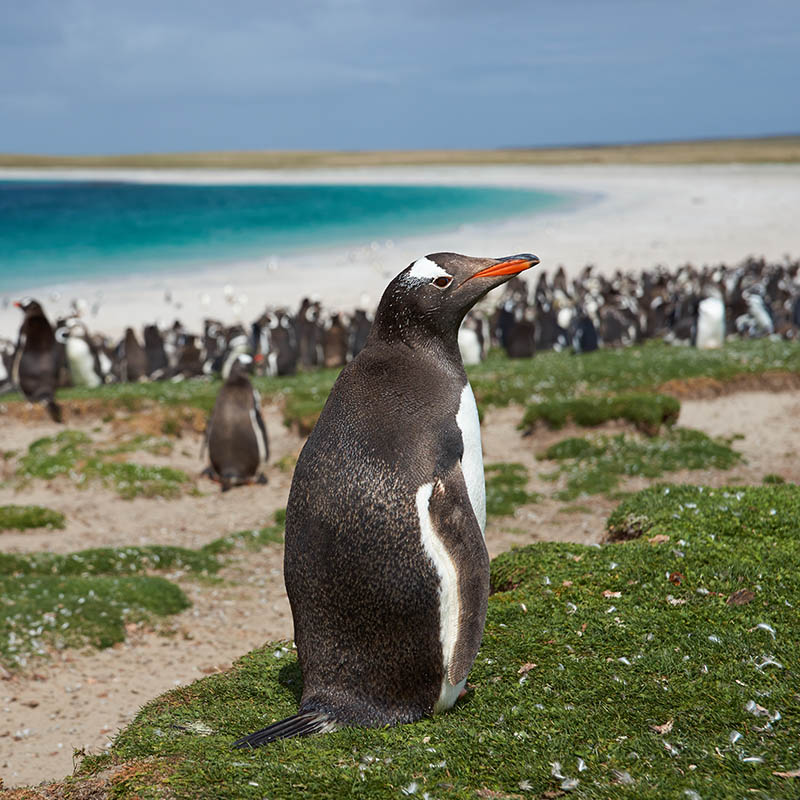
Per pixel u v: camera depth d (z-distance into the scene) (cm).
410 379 216
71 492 506
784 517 280
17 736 280
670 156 7050
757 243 2180
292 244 2369
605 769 198
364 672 211
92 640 324
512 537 422
